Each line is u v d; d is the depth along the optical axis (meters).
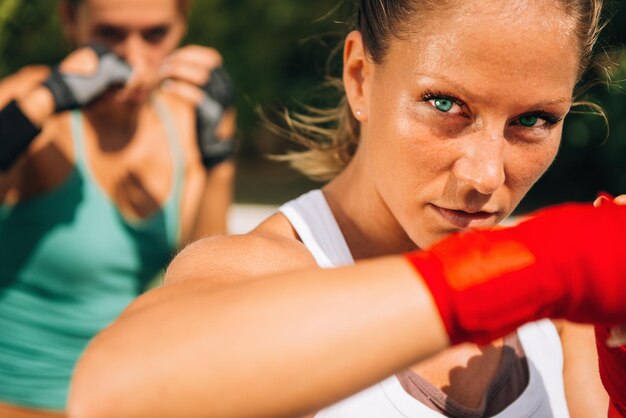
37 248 2.63
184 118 2.93
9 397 2.66
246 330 0.81
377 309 0.82
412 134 1.18
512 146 1.18
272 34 8.74
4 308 2.64
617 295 0.85
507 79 1.12
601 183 8.06
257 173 9.28
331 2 8.62
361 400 1.31
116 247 2.71
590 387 1.48
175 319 0.84
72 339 2.67
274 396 0.81
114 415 0.80
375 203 1.42
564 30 1.12
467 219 1.20
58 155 2.64
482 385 1.38
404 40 1.18
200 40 8.80
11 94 2.56
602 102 7.22
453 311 0.83
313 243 1.42
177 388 0.80
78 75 2.59
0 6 6.57
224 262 1.10
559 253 0.86
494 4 1.10
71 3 2.82
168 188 2.84
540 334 1.46
